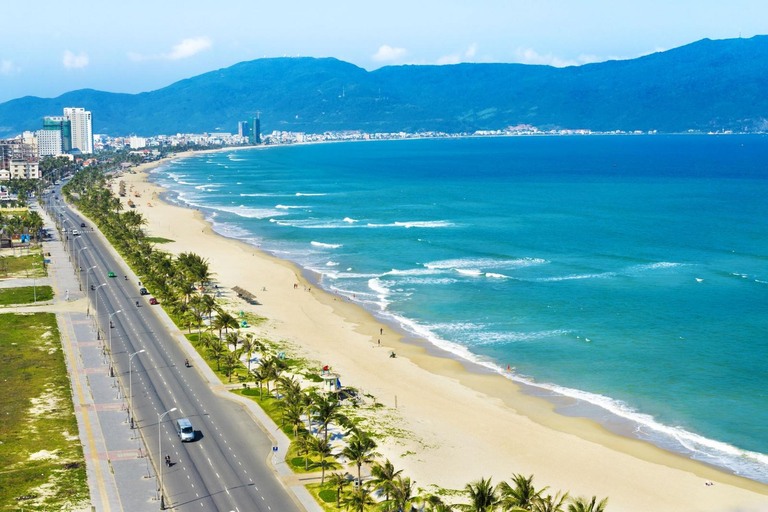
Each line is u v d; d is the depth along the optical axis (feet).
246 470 412.77
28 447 433.48
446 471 415.03
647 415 497.87
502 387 548.72
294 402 453.17
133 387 533.14
